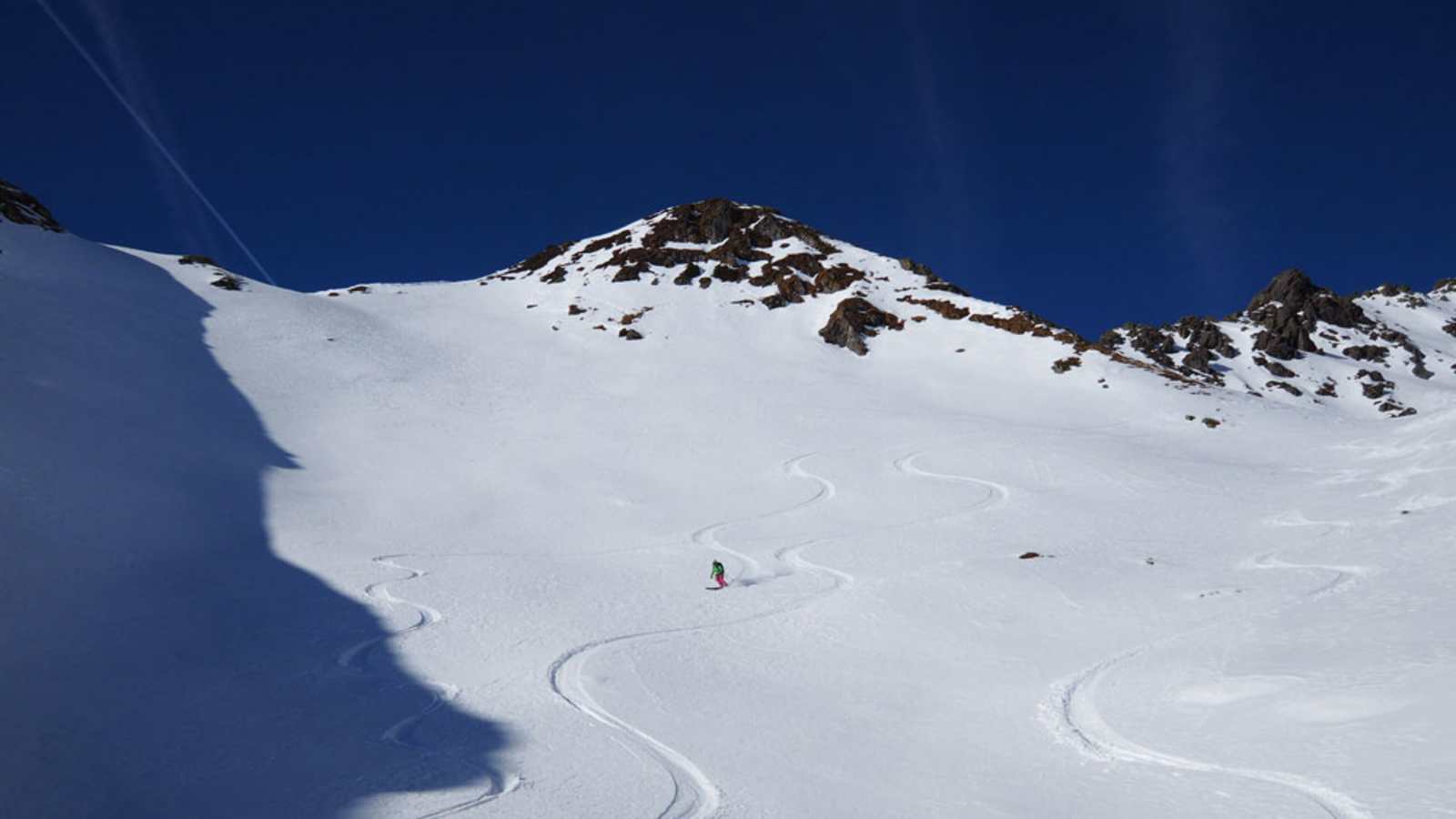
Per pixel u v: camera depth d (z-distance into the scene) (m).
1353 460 63.19
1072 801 18.73
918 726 24.73
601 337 108.31
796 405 86.38
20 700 24.19
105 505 43.41
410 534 51.84
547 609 38.72
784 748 23.45
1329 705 20.80
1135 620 32.97
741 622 36.53
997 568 42.25
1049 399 90.38
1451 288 176.12
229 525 48.62
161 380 69.75
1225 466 64.69
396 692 28.73
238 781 21.61
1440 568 32.44
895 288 125.38
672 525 54.97
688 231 142.25
